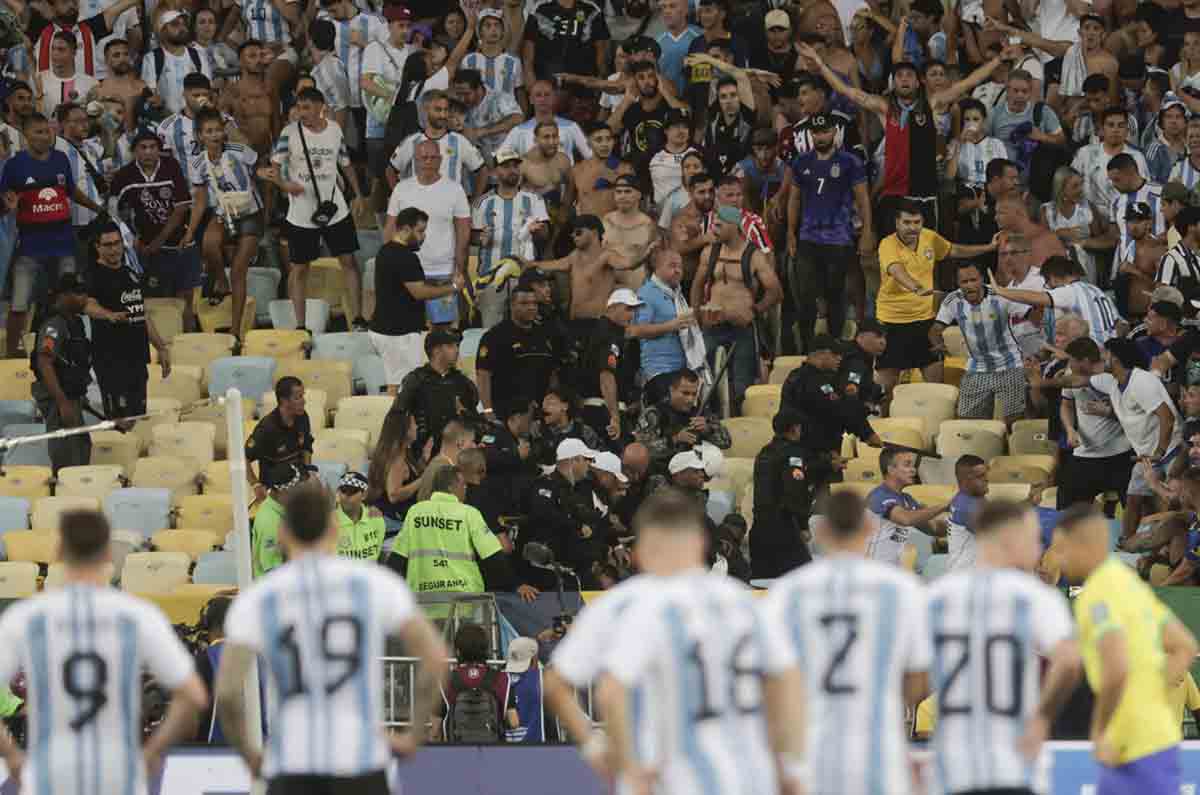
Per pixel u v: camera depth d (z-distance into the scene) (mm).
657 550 26234
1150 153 68312
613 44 74062
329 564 27797
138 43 74312
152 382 62656
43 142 64500
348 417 60938
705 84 68688
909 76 64562
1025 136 68375
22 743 40500
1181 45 72625
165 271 66500
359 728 27594
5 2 72750
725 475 58469
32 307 65000
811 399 54062
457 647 41938
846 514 28000
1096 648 31047
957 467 49719
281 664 27578
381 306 60562
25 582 54156
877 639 27672
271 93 71000
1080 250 66312
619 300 57594
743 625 26016
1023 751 28281
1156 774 31672
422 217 60219
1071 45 72562
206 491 59156
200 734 40688
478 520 46812
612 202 65625
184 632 44438
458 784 38812
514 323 57094
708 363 61125
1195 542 50656
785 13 70562
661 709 25812
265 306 68562
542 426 54156
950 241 65875
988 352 60688
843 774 27453
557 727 42531
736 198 62000
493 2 73375
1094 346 55250
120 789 27594
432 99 65625
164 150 68125
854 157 63688
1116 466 55625
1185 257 59969
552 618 46531
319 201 65312
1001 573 28578
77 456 59781
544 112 66750
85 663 27531
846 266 64000
